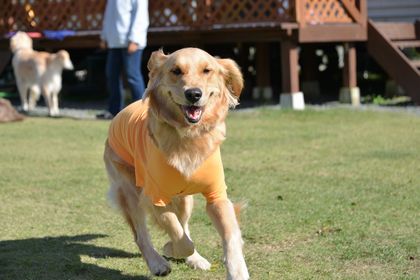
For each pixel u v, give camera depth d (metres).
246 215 5.81
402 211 5.81
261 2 12.44
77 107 14.20
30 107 13.55
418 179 7.01
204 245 5.13
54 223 5.78
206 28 12.95
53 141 9.91
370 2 15.93
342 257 4.70
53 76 12.87
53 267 4.68
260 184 6.97
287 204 6.15
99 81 17.39
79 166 8.12
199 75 4.20
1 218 5.93
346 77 13.24
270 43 15.54
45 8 14.79
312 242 5.05
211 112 4.25
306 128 10.53
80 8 14.22
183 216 4.70
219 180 4.29
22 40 13.70
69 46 14.40
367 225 5.42
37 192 6.86
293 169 7.67
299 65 15.91
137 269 4.64
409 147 8.80
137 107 4.83
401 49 14.05
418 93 12.50
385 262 4.58
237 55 15.71
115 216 5.97
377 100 13.41
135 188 4.67
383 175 7.24
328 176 7.26
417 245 4.88
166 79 4.21
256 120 11.34
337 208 5.96
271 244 5.05
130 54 10.98
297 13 12.03
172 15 13.45
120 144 4.79
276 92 15.21
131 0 10.86
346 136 9.74
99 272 4.59
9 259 4.84
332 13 12.80
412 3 15.37
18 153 9.00
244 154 8.62
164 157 4.17
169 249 4.69
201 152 4.19
